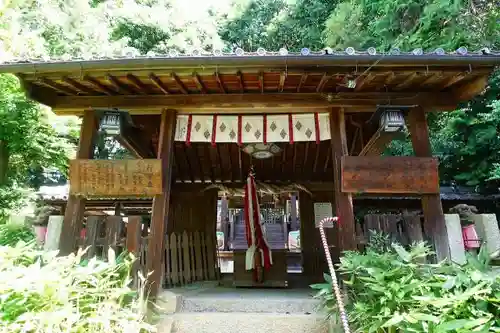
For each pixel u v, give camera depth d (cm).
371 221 507
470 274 316
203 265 799
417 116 519
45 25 1112
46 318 260
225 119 566
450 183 1087
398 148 1052
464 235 506
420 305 300
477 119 923
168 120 539
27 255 349
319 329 439
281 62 434
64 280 296
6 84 805
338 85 509
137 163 504
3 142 830
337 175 506
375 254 410
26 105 816
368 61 430
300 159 812
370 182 486
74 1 1149
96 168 505
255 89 529
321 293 419
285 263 698
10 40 787
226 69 452
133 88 521
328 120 545
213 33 1555
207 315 457
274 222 1419
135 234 488
